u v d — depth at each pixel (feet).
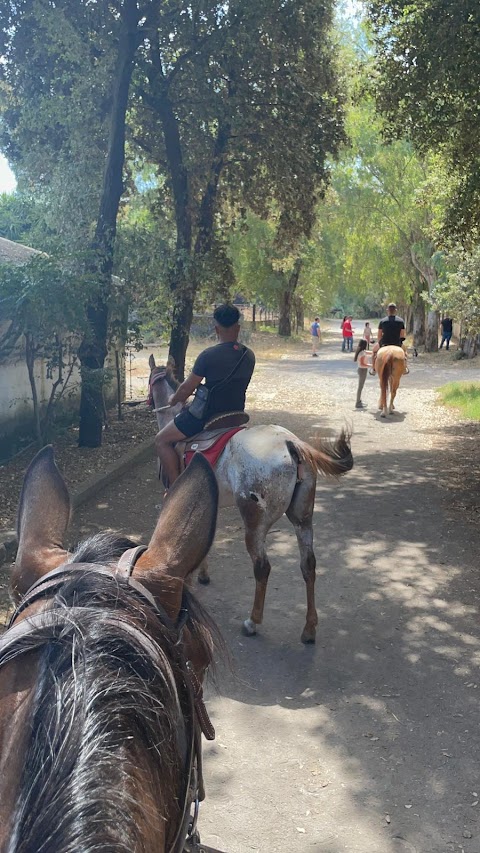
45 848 3.14
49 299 31.37
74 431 42.57
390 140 38.06
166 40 44.32
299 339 137.90
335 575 22.41
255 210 54.70
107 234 37.93
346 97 50.29
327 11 46.75
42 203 48.67
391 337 55.06
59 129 46.68
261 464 17.24
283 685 15.76
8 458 34.91
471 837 11.25
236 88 45.96
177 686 4.86
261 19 42.11
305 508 17.79
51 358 37.42
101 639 4.10
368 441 44.37
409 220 103.96
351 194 107.04
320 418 52.75
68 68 43.68
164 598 5.19
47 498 6.11
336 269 123.03
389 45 35.40
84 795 3.32
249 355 18.76
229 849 10.91
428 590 21.24
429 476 35.58
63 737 3.56
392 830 11.39
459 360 99.09
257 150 48.39
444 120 35.32
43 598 4.73
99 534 5.58
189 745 4.93
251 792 12.25
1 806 3.54
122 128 37.78
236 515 28.68
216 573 22.41
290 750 13.43
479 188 34.58
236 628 18.42
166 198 54.90
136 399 56.24
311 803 12.00
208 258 48.42
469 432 47.24
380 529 27.12
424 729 14.14
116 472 33.99
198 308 51.78
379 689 15.65
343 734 13.93
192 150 50.47
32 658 4.19
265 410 56.29
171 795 4.15
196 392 18.61
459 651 17.44
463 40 29.99
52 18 38.93
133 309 43.32
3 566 21.54
